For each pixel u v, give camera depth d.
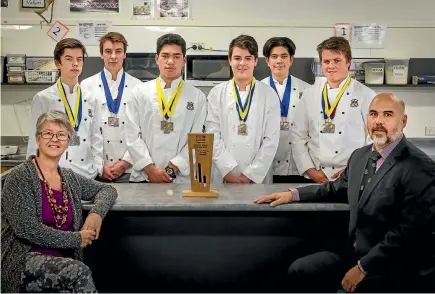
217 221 2.60
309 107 3.50
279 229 2.61
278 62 3.82
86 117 3.43
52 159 2.39
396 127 2.33
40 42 4.91
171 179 3.29
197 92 3.54
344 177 2.57
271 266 2.64
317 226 2.62
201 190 2.64
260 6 4.95
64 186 2.41
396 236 2.25
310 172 3.43
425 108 5.04
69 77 3.37
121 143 3.78
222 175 3.41
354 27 4.96
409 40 5.00
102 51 3.83
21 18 4.88
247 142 3.46
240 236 2.61
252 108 3.48
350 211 2.46
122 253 2.62
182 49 3.40
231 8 4.95
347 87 3.43
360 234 2.39
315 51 5.00
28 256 2.23
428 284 2.26
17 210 2.23
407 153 2.31
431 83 4.83
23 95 4.93
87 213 2.57
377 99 2.38
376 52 5.00
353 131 3.39
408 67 4.90
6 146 4.72
